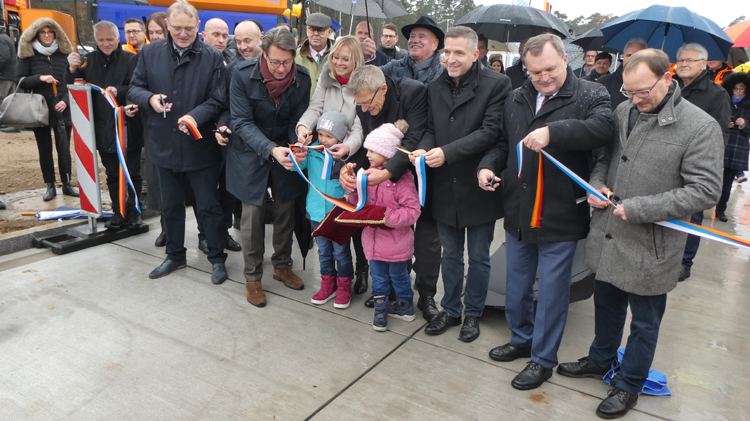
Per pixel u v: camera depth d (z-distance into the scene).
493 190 2.54
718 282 4.03
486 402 2.39
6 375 2.44
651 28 4.17
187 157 3.40
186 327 2.97
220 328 2.98
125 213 4.44
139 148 4.37
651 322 2.22
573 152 2.34
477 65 2.69
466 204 2.79
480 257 2.91
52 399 2.29
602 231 2.29
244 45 3.99
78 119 3.94
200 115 3.27
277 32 2.92
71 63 4.03
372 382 2.51
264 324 3.05
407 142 2.83
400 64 4.04
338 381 2.51
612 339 2.51
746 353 2.93
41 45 4.79
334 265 3.37
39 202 5.12
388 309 3.17
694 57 3.39
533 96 2.40
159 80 3.35
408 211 2.80
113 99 3.70
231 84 3.14
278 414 2.25
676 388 2.57
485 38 5.64
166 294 3.38
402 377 2.57
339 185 3.11
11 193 5.43
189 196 3.95
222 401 2.32
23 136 8.53
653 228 2.12
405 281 3.10
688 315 3.41
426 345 2.90
